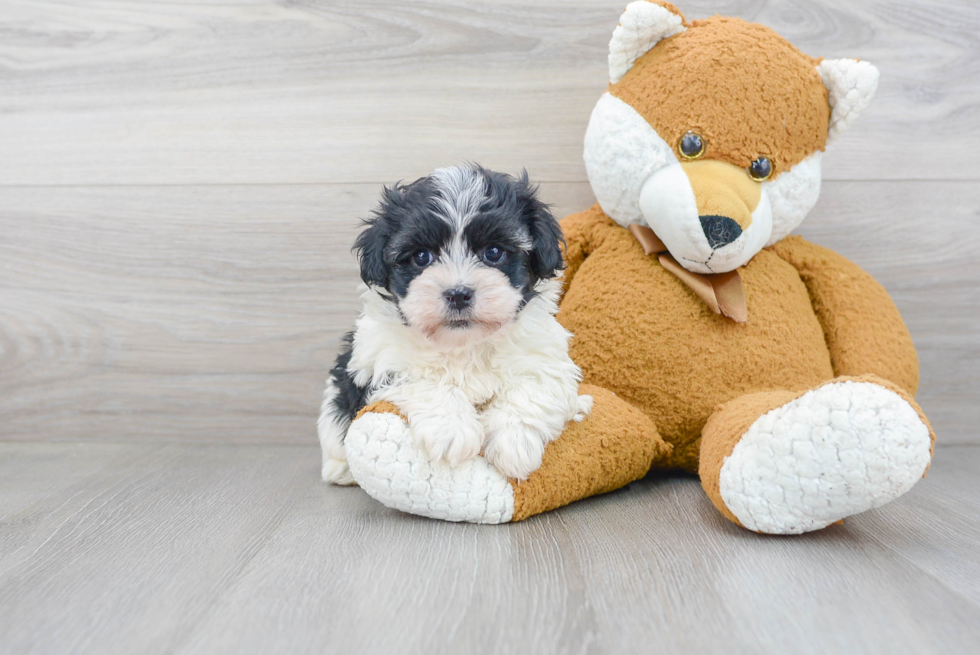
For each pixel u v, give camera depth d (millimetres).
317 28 2182
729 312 1736
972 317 2203
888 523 1494
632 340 1781
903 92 2150
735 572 1227
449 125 2195
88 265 2246
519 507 1484
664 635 1017
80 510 1621
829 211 2184
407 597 1141
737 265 1743
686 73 1678
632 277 1827
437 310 1441
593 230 1956
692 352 1754
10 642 1026
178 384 2271
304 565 1277
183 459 2107
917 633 1019
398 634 1025
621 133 1743
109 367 2270
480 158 2201
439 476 1461
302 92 2197
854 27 2131
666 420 1781
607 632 1025
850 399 1276
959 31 2143
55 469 1994
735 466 1408
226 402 2271
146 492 1765
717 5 2117
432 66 2180
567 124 2182
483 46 2172
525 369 1548
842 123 1757
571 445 1587
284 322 2250
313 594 1155
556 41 2162
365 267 1569
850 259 2191
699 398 1747
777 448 1342
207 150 2215
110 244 2236
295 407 2268
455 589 1167
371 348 1591
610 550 1334
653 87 1711
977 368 2211
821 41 2131
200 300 2248
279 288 2240
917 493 1730
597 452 1604
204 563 1298
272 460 2100
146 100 2205
